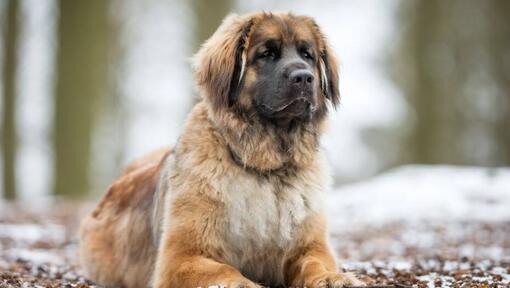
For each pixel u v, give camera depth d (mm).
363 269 8969
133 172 9648
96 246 9133
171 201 7445
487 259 9945
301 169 7699
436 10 28719
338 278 6578
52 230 15211
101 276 8992
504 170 19688
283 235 7461
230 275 6660
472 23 31656
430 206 16844
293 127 7672
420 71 28844
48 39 26906
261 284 7512
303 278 7098
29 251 11891
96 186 36875
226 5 26609
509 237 12852
